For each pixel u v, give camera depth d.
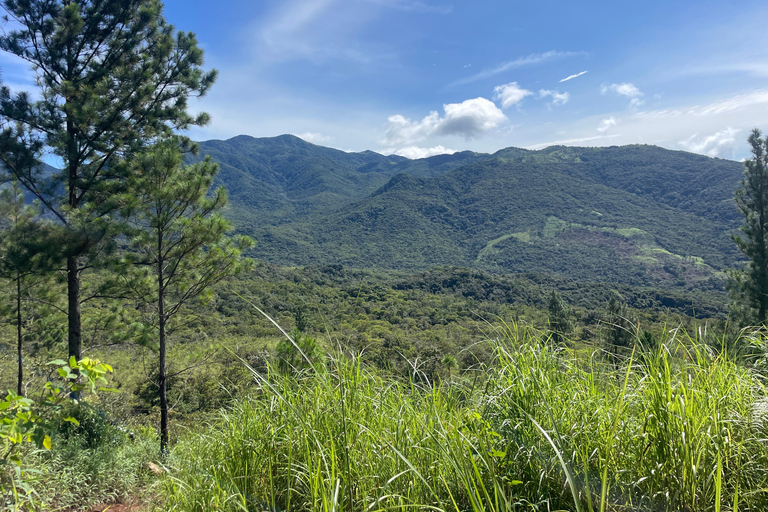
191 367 7.17
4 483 1.66
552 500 1.36
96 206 6.93
